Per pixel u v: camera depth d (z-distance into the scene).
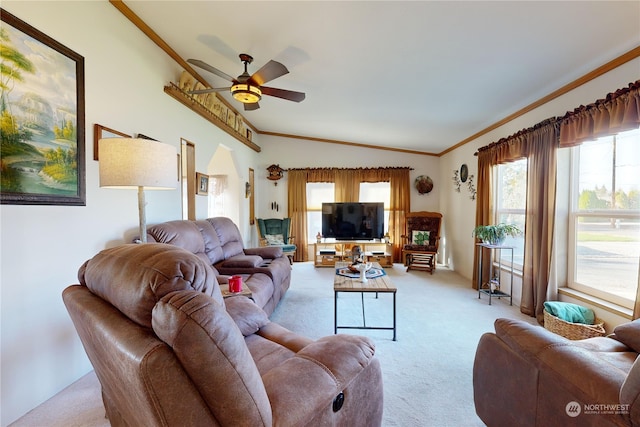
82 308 0.97
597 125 2.35
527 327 1.39
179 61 3.28
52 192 1.84
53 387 1.85
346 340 1.35
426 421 1.63
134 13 2.51
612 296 2.49
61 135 1.89
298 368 1.12
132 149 1.81
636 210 2.32
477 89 3.10
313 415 1.00
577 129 2.55
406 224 5.90
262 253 3.93
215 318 0.72
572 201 2.88
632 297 2.35
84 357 2.08
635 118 2.04
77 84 2.01
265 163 6.53
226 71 3.49
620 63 2.24
